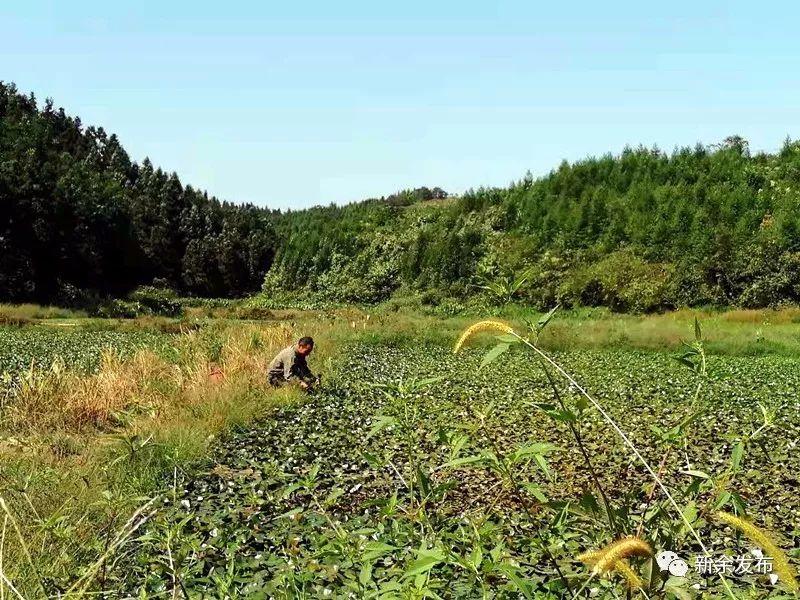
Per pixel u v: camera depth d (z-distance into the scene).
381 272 62.34
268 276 76.88
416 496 8.00
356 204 95.00
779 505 7.94
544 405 2.79
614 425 2.62
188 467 9.13
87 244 58.16
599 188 55.50
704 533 6.53
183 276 85.88
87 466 8.09
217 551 6.20
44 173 56.53
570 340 28.11
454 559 2.99
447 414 12.85
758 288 41.84
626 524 2.97
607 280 45.22
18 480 6.21
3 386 13.49
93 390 12.62
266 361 17.89
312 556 5.81
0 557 3.90
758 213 46.94
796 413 13.73
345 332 30.02
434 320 42.25
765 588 5.39
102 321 40.69
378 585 4.73
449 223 62.12
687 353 3.54
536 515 6.45
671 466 9.41
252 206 131.50
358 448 10.59
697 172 54.75
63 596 4.03
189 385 14.39
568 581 3.62
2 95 78.94
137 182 96.44
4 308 44.31
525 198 59.12
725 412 13.68
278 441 11.07
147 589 5.16
